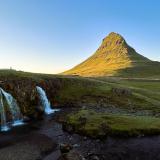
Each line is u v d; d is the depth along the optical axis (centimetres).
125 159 4050
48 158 4047
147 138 5028
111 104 8594
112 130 5234
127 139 4947
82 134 5206
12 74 7881
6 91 6988
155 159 4075
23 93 7481
